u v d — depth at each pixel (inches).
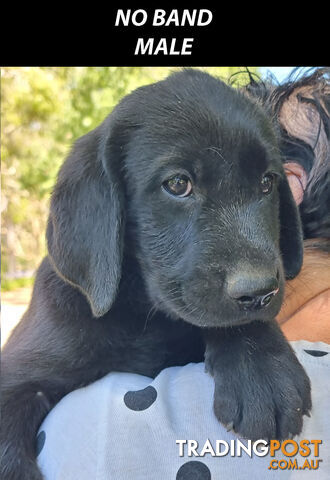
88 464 5.9
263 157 8.0
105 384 6.8
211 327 7.4
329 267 8.7
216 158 7.7
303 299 8.5
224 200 7.8
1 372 8.6
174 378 6.9
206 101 8.2
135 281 8.6
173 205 7.9
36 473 6.6
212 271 7.4
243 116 8.1
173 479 5.8
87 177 8.5
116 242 8.1
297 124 9.3
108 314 8.4
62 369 8.3
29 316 9.1
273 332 7.4
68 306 8.4
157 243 8.1
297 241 8.6
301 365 7.0
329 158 8.9
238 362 6.9
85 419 6.3
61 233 8.5
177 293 7.9
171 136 7.9
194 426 6.2
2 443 7.5
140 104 8.5
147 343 8.5
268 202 8.2
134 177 8.2
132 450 5.9
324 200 9.0
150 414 6.2
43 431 7.0
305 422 6.4
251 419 6.4
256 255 7.3
